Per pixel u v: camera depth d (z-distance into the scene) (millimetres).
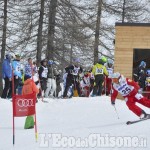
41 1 50219
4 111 27453
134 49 38719
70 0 53219
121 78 21422
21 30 50781
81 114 26094
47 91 33969
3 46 49812
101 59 33812
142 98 21281
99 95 34125
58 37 50125
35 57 51031
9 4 51156
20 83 30922
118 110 27016
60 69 49562
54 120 24438
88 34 57969
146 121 20219
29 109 18109
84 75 37688
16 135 19359
